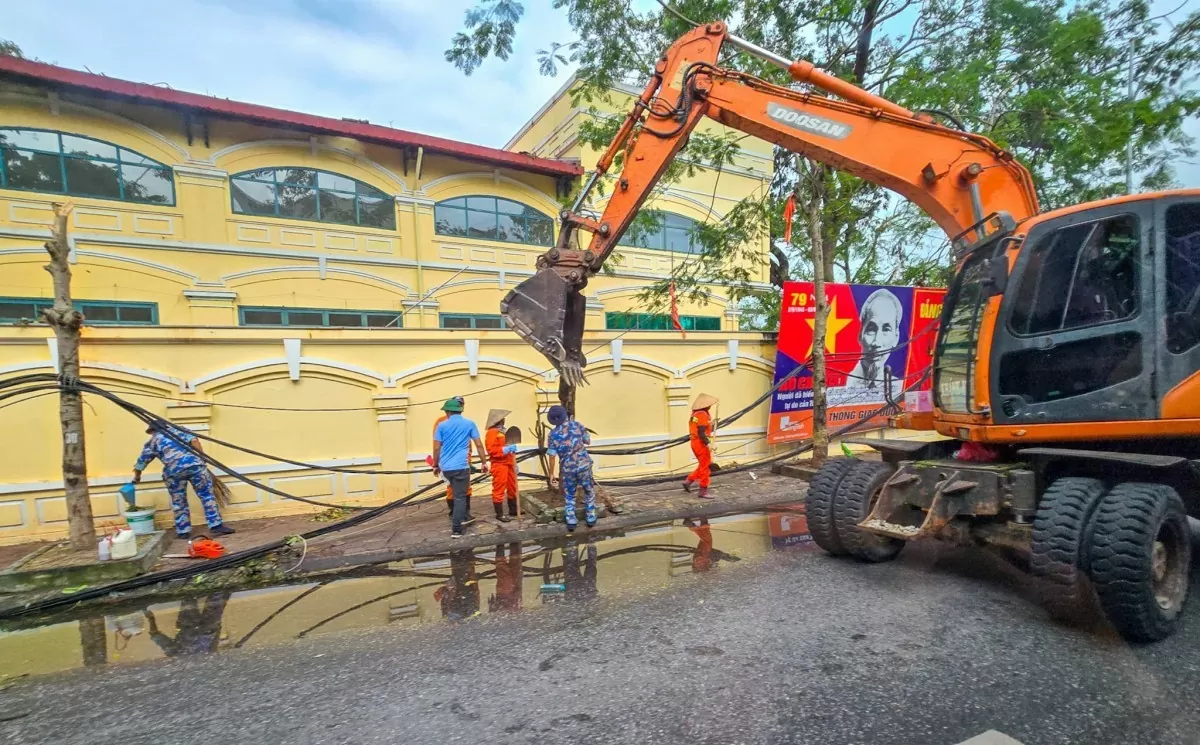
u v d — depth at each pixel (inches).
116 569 223.0
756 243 531.8
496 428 303.0
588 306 609.0
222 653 168.1
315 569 244.2
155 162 472.7
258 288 503.2
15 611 199.8
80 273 446.0
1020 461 191.2
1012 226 189.8
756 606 182.9
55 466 283.9
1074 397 171.8
